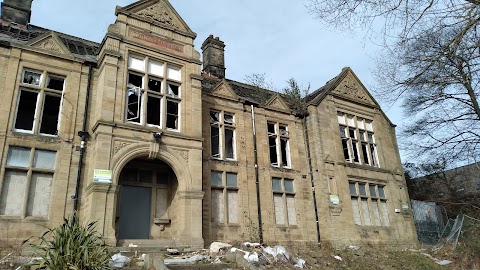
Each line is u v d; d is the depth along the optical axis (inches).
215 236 594.2
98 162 484.4
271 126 765.3
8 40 517.3
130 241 499.5
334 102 818.2
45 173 493.4
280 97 781.3
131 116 567.8
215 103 684.7
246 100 721.6
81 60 559.5
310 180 739.4
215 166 639.1
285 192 706.2
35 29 616.1
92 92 557.9
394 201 824.9
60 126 518.3
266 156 711.1
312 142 758.5
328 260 535.2
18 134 484.4
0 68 498.9
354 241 703.1
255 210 653.9
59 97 541.3
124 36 573.6
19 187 472.4
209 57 831.1
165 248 491.2
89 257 317.4
